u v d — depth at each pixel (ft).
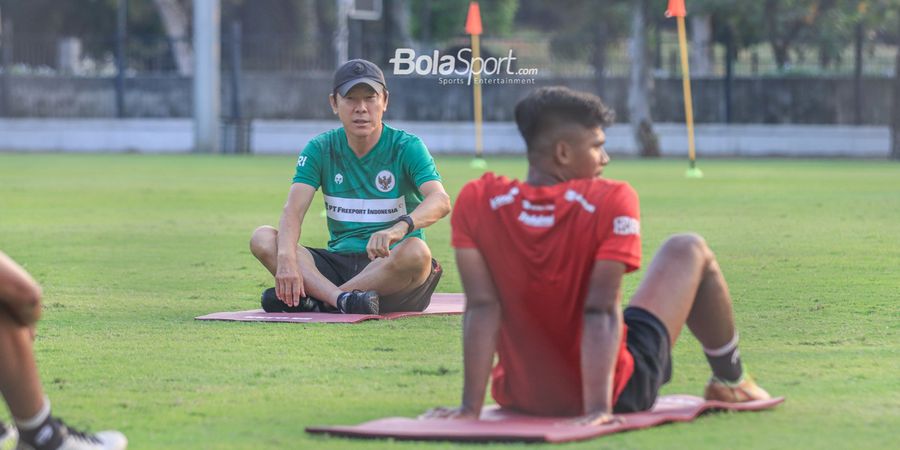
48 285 85.25
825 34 327.26
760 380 50.83
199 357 56.80
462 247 40.01
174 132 331.36
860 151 313.94
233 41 323.98
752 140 316.81
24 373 36.24
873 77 316.19
